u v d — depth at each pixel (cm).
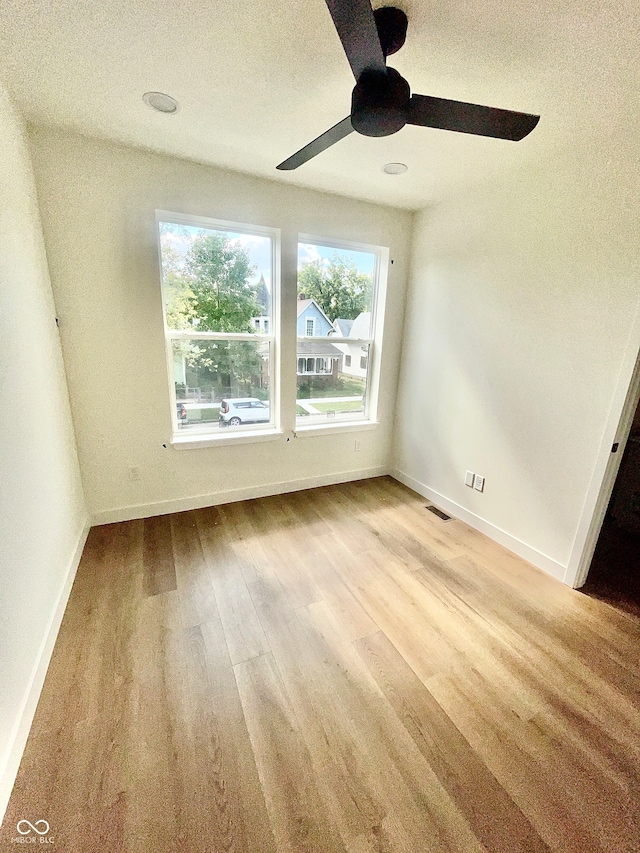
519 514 240
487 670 158
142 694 142
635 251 173
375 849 101
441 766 122
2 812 103
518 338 232
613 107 158
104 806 108
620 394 184
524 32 122
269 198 257
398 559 234
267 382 300
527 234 221
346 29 94
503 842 104
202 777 116
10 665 120
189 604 190
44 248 204
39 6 117
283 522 274
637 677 157
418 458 331
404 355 339
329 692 146
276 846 101
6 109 159
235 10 118
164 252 245
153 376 252
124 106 174
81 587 200
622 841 104
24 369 158
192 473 282
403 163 220
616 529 281
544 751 127
